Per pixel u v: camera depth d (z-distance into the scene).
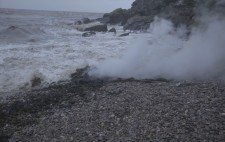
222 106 8.98
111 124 8.26
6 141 7.88
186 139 7.12
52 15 94.81
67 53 21.02
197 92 10.47
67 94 11.39
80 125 8.38
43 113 9.64
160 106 9.21
